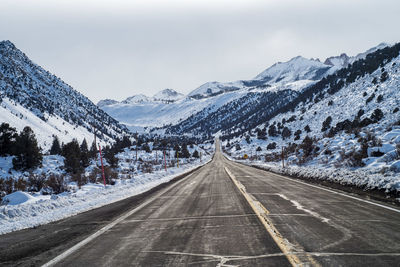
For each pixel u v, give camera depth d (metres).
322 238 4.45
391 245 3.97
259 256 3.74
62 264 3.90
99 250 4.46
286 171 21.17
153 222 6.38
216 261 3.63
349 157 18.34
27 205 9.28
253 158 66.44
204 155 126.94
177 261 3.72
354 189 10.20
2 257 4.36
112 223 6.53
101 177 24.66
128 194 12.96
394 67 113.88
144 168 41.69
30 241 5.31
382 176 10.09
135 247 4.50
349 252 3.75
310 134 100.88
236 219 6.17
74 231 5.96
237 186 13.38
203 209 7.74
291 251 3.88
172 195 11.45
